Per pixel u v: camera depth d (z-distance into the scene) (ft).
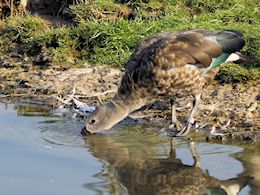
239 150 38.91
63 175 35.99
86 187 34.58
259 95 46.09
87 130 41.70
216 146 39.55
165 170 36.91
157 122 43.65
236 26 52.80
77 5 57.21
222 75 48.01
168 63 41.04
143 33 53.26
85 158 38.22
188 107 45.11
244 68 48.62
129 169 36.94
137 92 41.93
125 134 41.86
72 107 46.44
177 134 41.32
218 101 45.50
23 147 39.63
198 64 41.75
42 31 56.65
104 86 48.83
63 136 41.55
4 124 43.34
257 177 35.86
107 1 57.67
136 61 41.91
